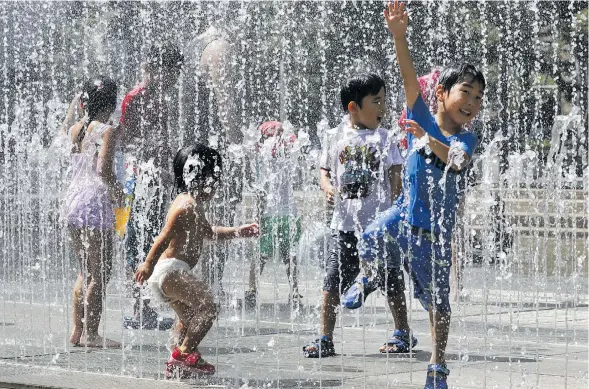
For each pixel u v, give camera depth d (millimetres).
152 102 11461
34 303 12750
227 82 12812
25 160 15305
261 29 18109
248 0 17281
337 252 8930
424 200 7309
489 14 20344
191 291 8047
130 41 16844
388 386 7430
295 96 18984
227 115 12820
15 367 8305
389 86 18906
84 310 9742
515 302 13039
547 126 20641
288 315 11914
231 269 14055
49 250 14438
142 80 11633
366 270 8797
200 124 12648
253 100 18281
